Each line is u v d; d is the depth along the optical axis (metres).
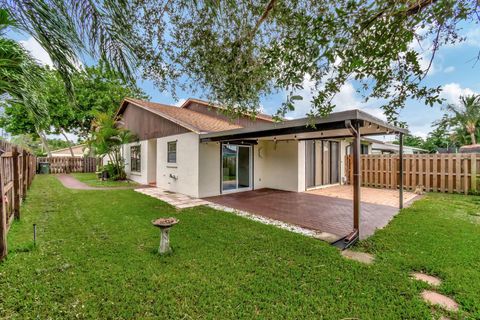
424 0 2.15
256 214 6.21
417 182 9.77
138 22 3.01
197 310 2.35
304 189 10.14
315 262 3.36
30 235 4.32
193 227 4.96
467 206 6.74
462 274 2.99
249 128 6.43
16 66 3.02
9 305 2.36
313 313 2.31
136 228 4.82
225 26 3.28
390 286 2.75
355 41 2.40
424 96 2.67
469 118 25.97
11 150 5.04
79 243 3.99
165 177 10.73
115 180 13.73
